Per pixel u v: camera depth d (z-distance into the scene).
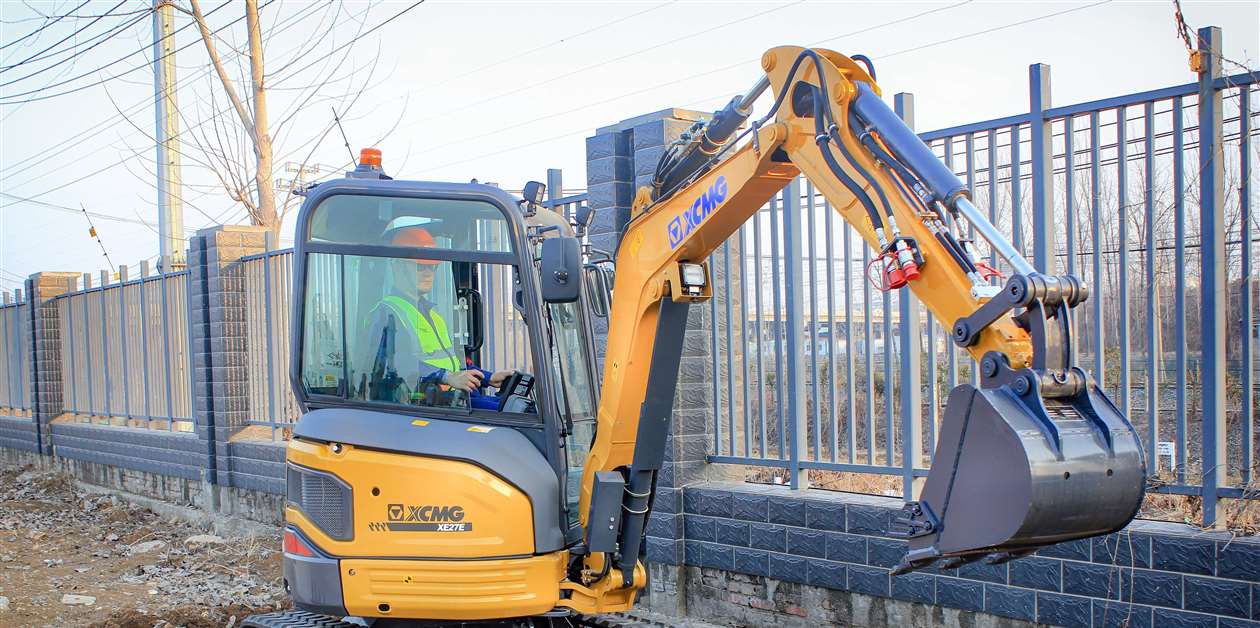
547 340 4.71
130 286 14.08
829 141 3.71
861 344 6.29
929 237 3.38
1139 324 5.15
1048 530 2.99
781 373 6.71
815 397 6.39
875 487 6.65
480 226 4.78
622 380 4.61
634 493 4.61
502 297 5.39
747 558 6.65
